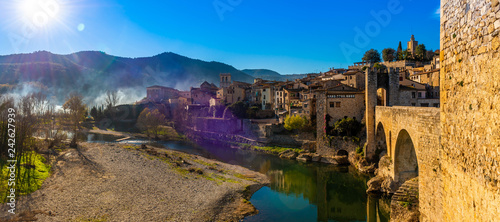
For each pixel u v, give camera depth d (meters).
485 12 11.19
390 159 55.28
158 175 64.81
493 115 10.71
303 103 104.56
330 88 94.06
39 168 60.09
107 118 173.00
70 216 41.97
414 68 127.00
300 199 56.84
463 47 13.28
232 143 121.00
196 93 187.25
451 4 14.65
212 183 62.28
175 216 45.06
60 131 105.25
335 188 63.44
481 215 11.77
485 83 11.30
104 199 48.97
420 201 31.88
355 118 85.38
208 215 46.28
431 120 29.91
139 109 180.50
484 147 11.46
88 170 64.12
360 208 52.38
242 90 177.38
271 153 102.12
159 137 136.88
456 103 14.23
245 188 61.22
